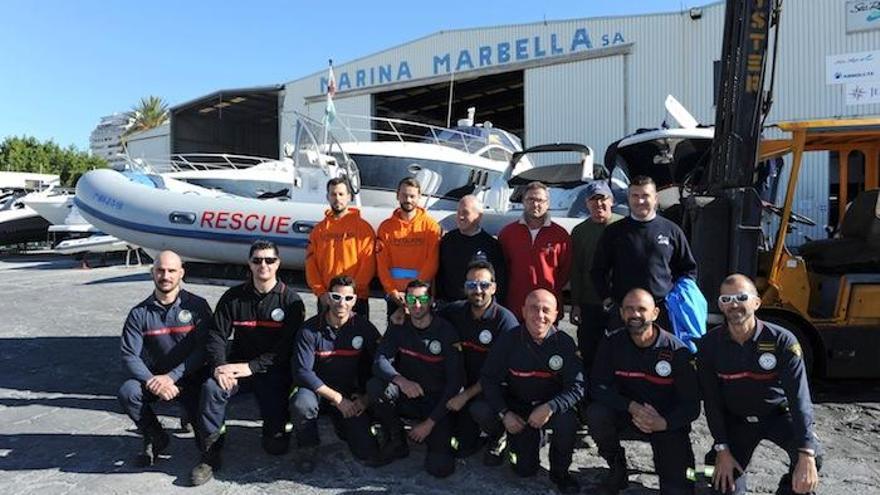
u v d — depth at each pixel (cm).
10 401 443
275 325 356
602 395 305
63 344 616
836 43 1248
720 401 292
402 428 347
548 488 309
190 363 348
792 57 1288
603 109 1513
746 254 390
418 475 325
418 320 343
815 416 409
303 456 327
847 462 334
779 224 430
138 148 2484
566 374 314
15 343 619
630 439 342
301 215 521
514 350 324
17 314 773
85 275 1234
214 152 2483
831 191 537
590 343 390
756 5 391
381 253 404
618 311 343
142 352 352
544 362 319
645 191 338
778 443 287
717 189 413
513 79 1864
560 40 1564
